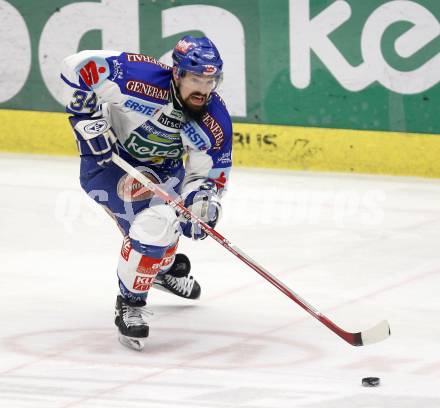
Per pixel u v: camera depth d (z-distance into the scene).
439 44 22.70
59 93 25.64
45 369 11.90
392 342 12.87
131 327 12.52
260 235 18.55
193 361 12.19
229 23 24.20
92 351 12.55
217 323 13.70
